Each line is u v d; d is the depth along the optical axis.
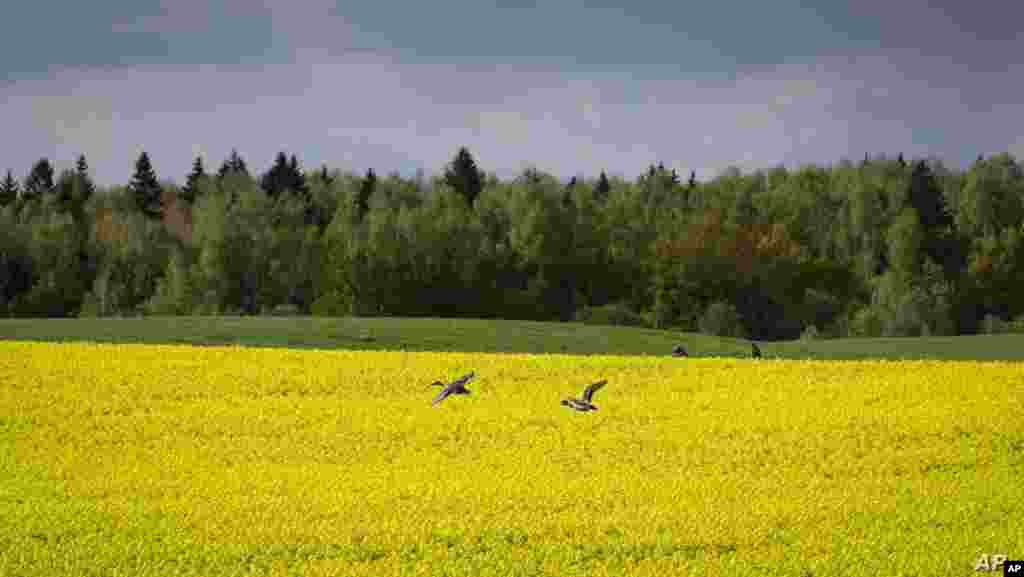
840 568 55.97
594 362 114.88
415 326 158.75
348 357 117.19
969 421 87.38
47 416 89.88
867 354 153.50
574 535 61.19
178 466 76.44
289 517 63.66
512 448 82.12
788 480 73.56
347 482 71.88
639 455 80.31
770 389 101.81
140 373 106.38
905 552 57.59
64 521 62.41
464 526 61.72
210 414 91.25
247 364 112.12
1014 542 59.53
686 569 55.84
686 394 100.12
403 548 58.41
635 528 62.00
